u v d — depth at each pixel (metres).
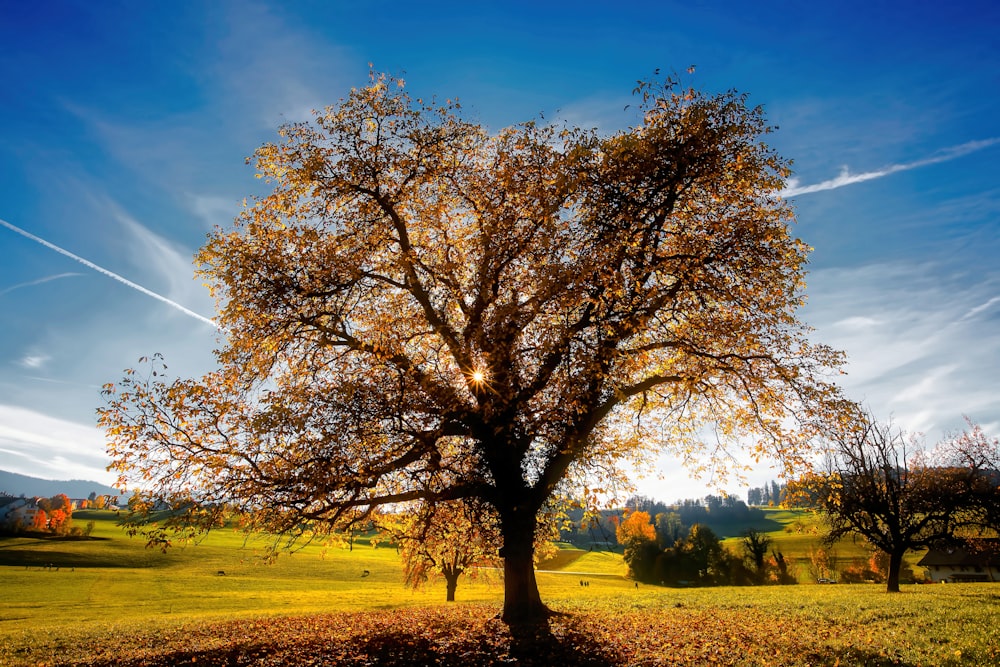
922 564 73.38
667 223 17.12
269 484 14.91
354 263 17.25
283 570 79.69
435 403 16.45
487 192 17.91
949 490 35.41
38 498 160.38
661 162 15.80
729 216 16.28
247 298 16.25
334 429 15.42
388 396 16.42
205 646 17.61
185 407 14.59
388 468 16.03
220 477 14.95
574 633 15.94
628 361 15.02
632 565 87.81
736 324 15.46
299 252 16.92
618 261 15.27
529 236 16.67
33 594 53.22
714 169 16.00
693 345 16.22
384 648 15.31
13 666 15.54
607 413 17.75
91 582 62.03
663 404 18.95
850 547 94.94
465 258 18.19
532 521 17.31
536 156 17.19
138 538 106.75
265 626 22.38
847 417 15.13
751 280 15.85
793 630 15.71
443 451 18.92
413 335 17.75
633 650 13.80
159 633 21.38
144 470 14.62
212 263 17.00
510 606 17.14
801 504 16.75
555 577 86.06
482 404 16.33
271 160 18.25
